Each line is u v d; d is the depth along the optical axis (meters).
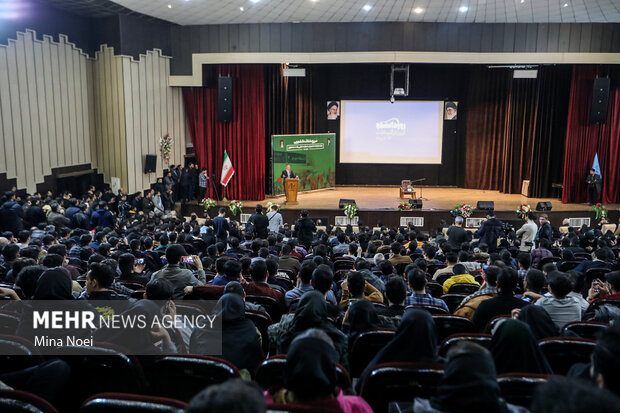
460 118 23.08
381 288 6.17
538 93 20.92
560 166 21.45
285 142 20.98
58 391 2.99
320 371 2.13
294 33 18.42
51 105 16.05
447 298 6.15
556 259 9.98
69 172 16.94
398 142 22.89
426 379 2.83
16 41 14.63
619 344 1.94
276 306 5.45
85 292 4.80
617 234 16.58
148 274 7.03
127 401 2.33
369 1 15.80
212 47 18.86
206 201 18.94
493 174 22.75
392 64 19.55
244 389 1.37
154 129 18.80
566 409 1.27
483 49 18.08
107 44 17.39
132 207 17.33
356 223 18.52
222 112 19.25
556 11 16.58
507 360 2.81
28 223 13.16
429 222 18.47
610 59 18.11
